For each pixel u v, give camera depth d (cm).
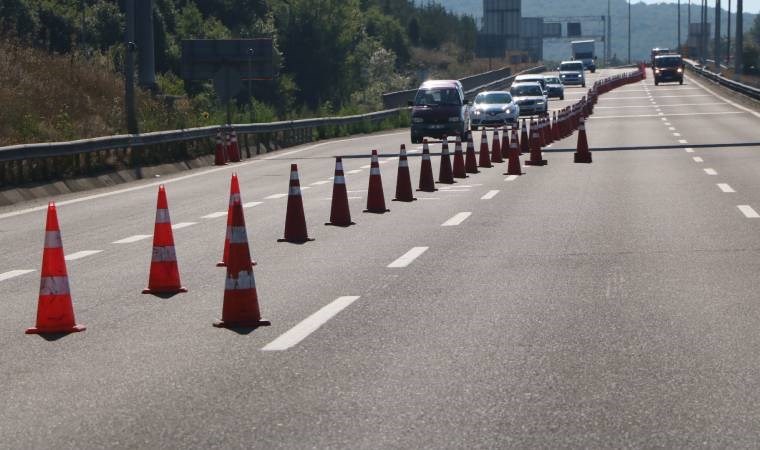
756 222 1803
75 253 1658
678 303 1123
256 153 4597
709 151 3678
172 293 1263
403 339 973
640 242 1598
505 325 1027
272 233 1841
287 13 12850
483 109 5872
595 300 1148
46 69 4934
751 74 16750
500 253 1516
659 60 12144
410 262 1450
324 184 2898
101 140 3144
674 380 809
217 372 862
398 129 6844
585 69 17150
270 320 1074
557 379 820
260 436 686
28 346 986
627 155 3597
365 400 768
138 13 4950
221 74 5369
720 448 648
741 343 933
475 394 780
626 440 666
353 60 13250
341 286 1271
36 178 2828
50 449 670
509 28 17362
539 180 2748
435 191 2534
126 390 811
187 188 2925
